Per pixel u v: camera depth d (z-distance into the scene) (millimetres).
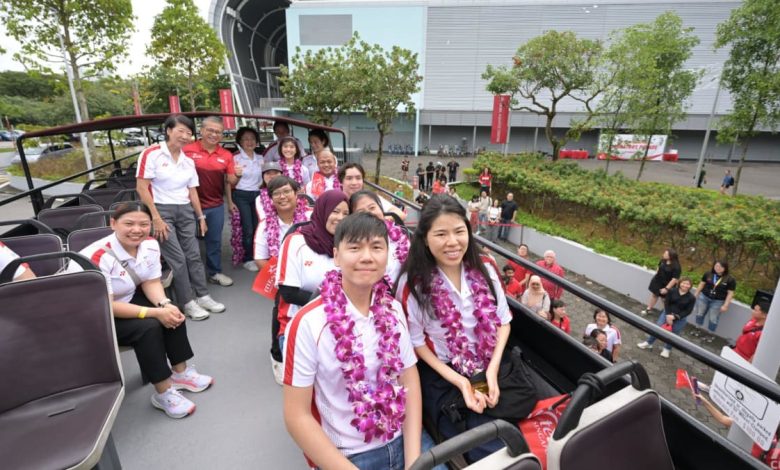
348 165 3230
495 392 1589
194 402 2369
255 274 4316
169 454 2000
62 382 1615
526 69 15430
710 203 9094
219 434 2133
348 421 1405
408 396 1499
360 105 14648
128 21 10859
